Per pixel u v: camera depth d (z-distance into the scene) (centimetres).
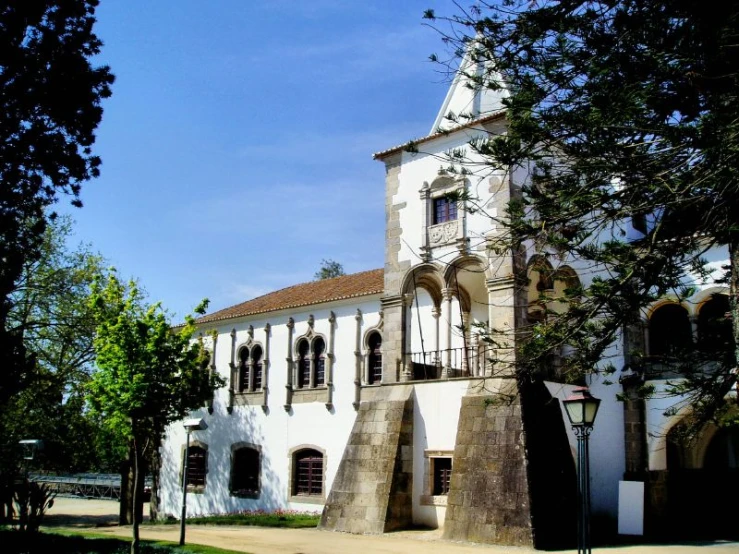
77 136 1612
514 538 1825
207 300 1958
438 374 2384
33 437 3122
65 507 3959
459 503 1969
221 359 3456
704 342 1226
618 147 938
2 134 1505
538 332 1127
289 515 2839
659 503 2227
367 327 2892
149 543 1877
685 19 920
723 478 2348
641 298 1027
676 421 2234
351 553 1720
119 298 1911
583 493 1377
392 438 2188
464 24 1018
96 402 1872
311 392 3041
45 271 3244
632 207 980
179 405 1894
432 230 2320
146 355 1792
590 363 1098
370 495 2152
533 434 1953
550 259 2147
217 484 3316
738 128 814
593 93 941
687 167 920
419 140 2381
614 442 2289
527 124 984
